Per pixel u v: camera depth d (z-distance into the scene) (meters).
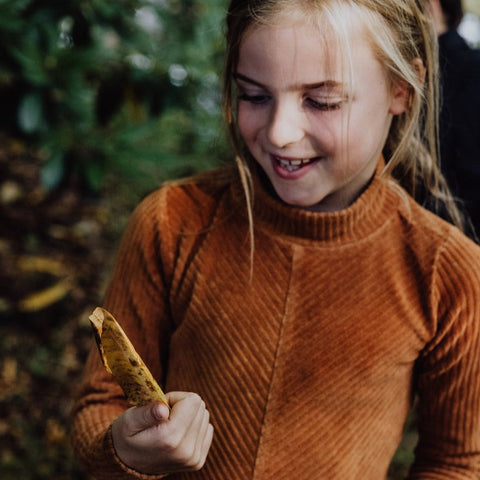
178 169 3.30
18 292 2.97
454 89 1.79
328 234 1.08
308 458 1.08
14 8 2.17
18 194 3.29
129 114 2.74
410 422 2.70
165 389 1.18
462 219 1.67
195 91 2.62
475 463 1.16
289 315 1.09
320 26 0.95
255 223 1.13
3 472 2.42
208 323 1.11
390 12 1.02
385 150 1.24
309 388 1.08
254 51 0.98
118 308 1.19
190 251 1.15
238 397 1.09
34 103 2.31
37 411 2.67
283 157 1.02
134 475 0.99
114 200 3.47
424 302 1.09
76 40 2.33
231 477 1.08
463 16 1.93
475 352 1.10
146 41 2.43
